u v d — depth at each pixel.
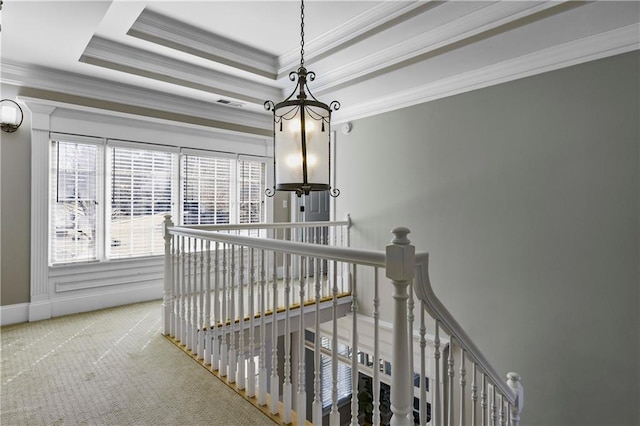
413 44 2.99
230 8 2.79
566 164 2.73
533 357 2.90
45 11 2.30
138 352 2.62
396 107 3.88
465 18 2.62
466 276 3.32
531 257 2.92
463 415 1.52
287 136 2.08
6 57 2.99
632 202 2.44
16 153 3.29
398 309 1.27
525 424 2.92
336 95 3.90
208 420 1.79
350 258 1.41
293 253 1.70
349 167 4.38
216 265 2.31
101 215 3.82
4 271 3.25
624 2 2.11
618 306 2.49
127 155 3.99
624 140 2.47
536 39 2.60
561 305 2.75
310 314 3.77
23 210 3.34
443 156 3.49
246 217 5.02
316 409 1.58
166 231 2.98
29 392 2.04
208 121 4.36
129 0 2.47
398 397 1.26
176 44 3.17
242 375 2.07
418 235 3.70
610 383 2.52
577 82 2.67
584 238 2.64
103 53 3.09
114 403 1.94
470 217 3.29
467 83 3.27
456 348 3.18
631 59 2.43
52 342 2.82
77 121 3.61
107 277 3.86
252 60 3.63
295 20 2.96
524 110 2.94
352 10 2.81
